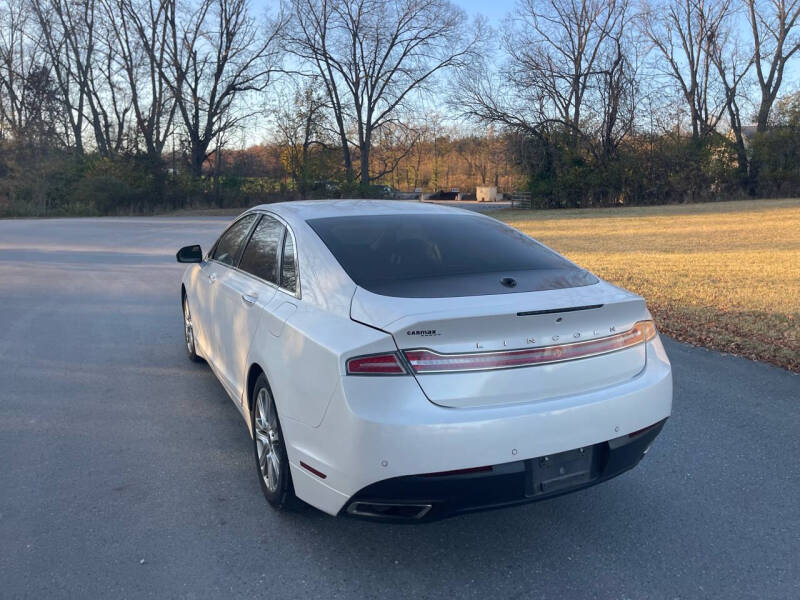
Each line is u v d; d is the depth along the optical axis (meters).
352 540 3.28
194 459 4.20
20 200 42.88
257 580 2.93
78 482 3.86
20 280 12.16
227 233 5.20
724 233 21.27
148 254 17.06
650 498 3.72
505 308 2.87
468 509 2.84
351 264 3.40
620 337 3.17
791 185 42.59
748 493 3.76
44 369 6.16
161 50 48.84
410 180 101.06
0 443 4.42
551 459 2.93
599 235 21.70
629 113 43.41
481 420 2.74
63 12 50.09
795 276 11.38
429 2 46.69
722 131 49.00
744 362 6.34
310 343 3.02
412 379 2.74
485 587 2.90
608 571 3.02
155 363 6.35
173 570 3.00
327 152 50.69
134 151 48.16
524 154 45.56
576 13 43.69
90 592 2.82
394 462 2.70
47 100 49.97
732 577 2.96
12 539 3.24
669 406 3.32
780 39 44.50
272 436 3.49
